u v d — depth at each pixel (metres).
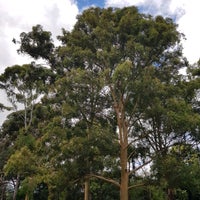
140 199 34.94
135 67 26.41
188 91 28.91
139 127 28.53
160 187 26.27
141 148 29.39
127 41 26.45
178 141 28.52
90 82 25.66
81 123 25.98
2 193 54.50
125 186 25.69
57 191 25.80
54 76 37.94
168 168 24.83
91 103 26.56
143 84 24.86
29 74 40.53
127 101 26.50
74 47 27.50
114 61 26.39
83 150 24.25
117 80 24.92
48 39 37.19
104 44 27.16
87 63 27.50
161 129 27.30
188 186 26.56
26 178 32.22
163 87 25.31
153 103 25.12
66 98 25.94
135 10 28.22
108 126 27.64
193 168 25.05
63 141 24.30
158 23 27.31
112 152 25.75
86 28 28.86
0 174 50.28
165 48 27.78
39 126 35.53
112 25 27.14
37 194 47.59
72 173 24.56
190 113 25.94
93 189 39.88
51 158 25.12
